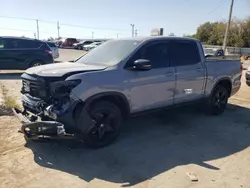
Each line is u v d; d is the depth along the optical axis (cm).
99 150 463
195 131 576
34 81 444
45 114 428
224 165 428
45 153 446
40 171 392
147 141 511
